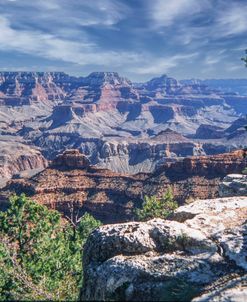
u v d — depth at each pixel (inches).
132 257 598.5
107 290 553.9
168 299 500.1
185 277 541.6
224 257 591.2
